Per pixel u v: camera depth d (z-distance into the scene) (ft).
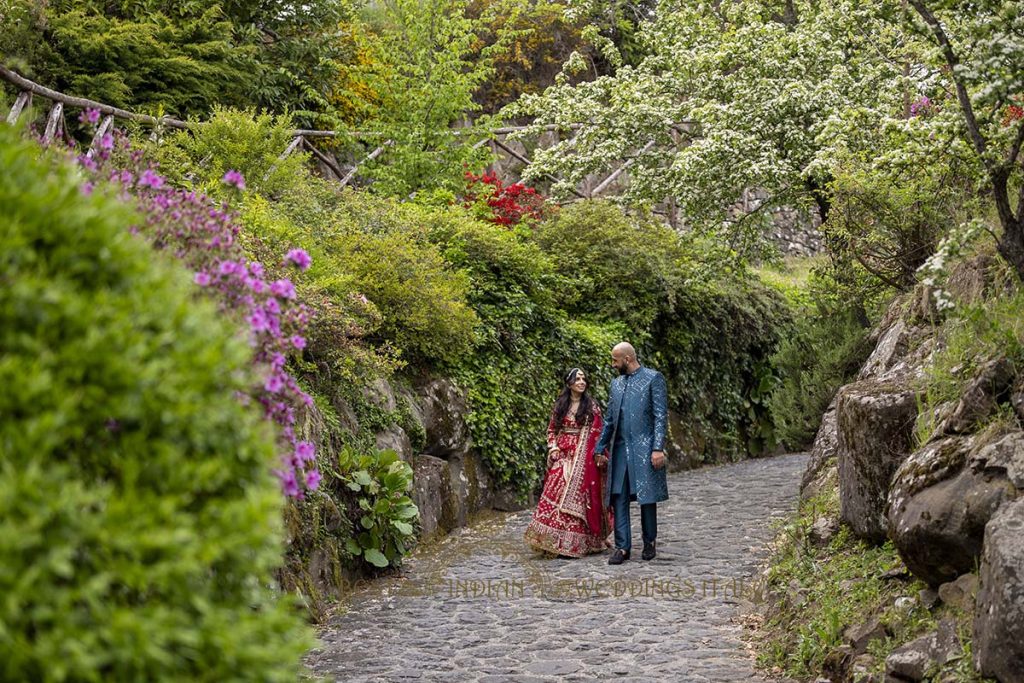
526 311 38.58
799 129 38.91
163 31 43.83
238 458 6.44
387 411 29.40
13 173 6.22
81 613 5.31
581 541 26.71
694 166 39.73
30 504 5.19
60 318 5.81
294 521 21.47
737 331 51.24
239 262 10.11
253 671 5.81
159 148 27.53
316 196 35.76
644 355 45.39
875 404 18.53
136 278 6.37
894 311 29.48
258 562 6.07
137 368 5.77
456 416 33.58
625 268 45.85
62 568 5.13
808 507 24.72
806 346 44.55
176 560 5.52
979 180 17.71
